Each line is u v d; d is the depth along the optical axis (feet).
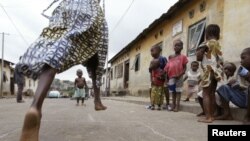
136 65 68.33
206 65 15.55
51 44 8.89
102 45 11.69
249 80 14.62
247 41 22.30
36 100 7.89
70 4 10.00
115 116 18.08
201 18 33.55
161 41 49.11
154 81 25.22
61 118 16.66
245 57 14.40
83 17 9.87
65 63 8.89
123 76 88.43
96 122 14.96
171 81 23.59
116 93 90.33
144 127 13.47
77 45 9.53
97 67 12.05
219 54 15.64
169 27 44.93
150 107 25.58
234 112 16.92
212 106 15.92
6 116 17.85
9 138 10.66
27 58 8.81
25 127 7.24
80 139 10.59
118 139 10.66
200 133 12.05
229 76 16.81
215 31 15.94
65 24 9.73
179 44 24.07
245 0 22.79
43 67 8.46
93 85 12.48
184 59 23.94
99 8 10.73
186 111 22.85
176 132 12.25
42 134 11.42
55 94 108.37
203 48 15.58
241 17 23.24
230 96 16.22
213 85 15.79
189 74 28.71
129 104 33.81
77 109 24.49
